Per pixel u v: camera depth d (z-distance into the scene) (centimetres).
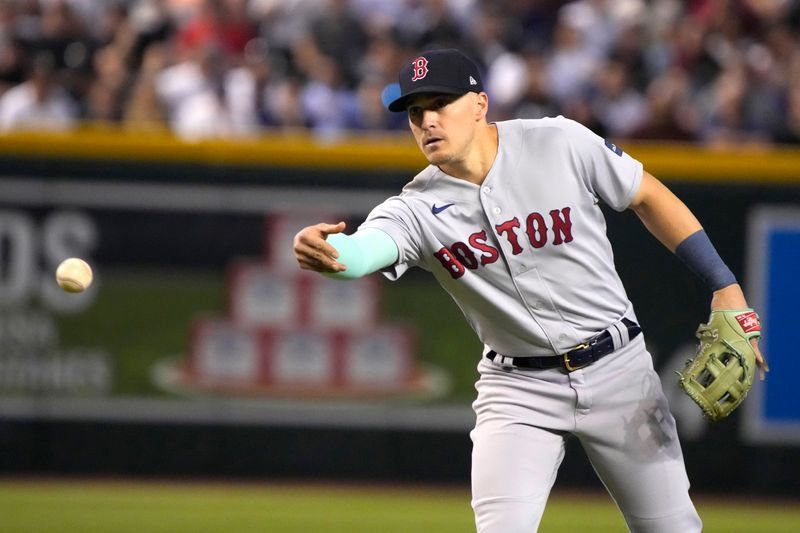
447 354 2670
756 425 2645
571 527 2312
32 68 3472
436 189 1250
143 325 2658
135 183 2642
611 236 2644
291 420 2675
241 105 3341
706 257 1270
